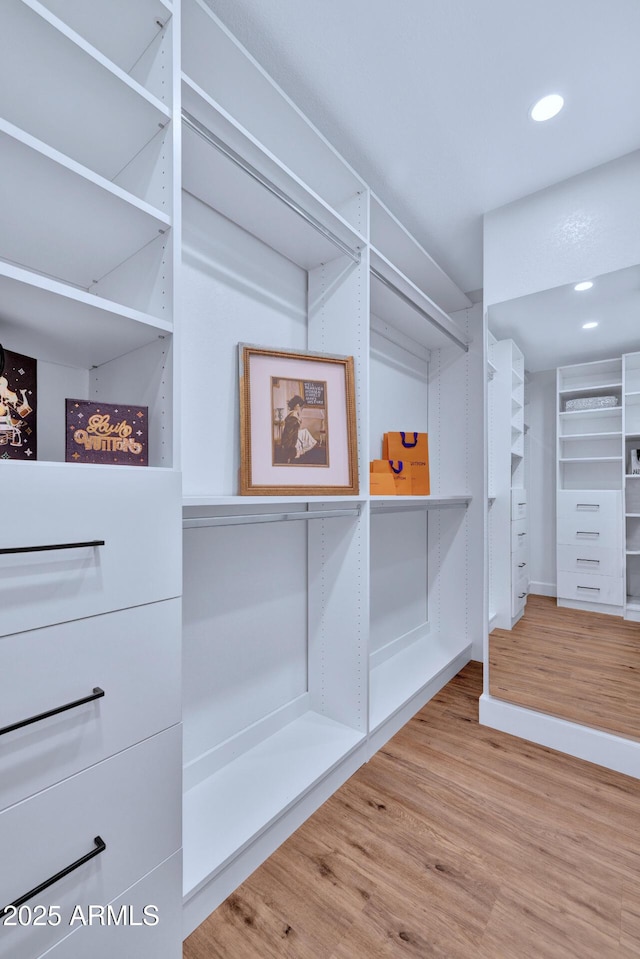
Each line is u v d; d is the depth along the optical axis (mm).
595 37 1178
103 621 758
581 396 1798
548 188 1819
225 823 1171
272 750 1514
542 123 1479
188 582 1356
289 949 956
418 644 2572
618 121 1476
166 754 857
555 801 1423
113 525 775
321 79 1297
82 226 878
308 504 1777
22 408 825
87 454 830
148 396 958
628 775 1565
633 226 1653
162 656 853
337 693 1704
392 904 1060
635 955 942
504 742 1768
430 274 2229
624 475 1711
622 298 1683
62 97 814
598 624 1748
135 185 976
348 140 1539
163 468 864
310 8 1090
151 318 863
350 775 1542
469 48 1205
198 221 1387
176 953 876
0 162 689
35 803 667
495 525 2004
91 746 738
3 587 637
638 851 1223
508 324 1937
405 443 2232
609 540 1741
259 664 1584
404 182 1769
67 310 784
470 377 2666
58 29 688
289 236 1562
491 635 1947
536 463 1910
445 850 1223
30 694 663
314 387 1544
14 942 637
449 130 1502
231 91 1195
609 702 1683
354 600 1655
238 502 1165
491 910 1045
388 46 1197
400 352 2514
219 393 1442
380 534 2326
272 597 1640
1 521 635
